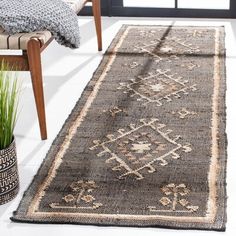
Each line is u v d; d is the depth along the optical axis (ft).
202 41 14.84
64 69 13.65
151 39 15.06
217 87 12.51
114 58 14.05
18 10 11.00
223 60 13.75
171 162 10.07
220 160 10.11
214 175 9.73
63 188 9.52
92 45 14.93
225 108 11.70
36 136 11.02
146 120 11.35
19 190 9.58
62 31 11.18
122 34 15.47
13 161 9.29
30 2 11.35
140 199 9.24
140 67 13.53
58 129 11.23
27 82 13.02
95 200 9.25
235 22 16.21
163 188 9.46
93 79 13.03
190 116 11.44
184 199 9.21
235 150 10.44
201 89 12.46
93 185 9.57
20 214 8.99
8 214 9.07
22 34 10.71
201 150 10.38
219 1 17.13
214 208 9.01
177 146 10.52
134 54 14.23
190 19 16.47
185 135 10.84
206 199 9.20
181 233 8.57
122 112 11.67
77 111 11.75
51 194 9.40
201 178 9.66
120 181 9.65
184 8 16.52
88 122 11.35
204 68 13.38
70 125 11.26
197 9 16.48
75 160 10.19
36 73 10.54
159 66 13.55
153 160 10.14
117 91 12.48
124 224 8.75
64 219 8.87
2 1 11.25
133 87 12.63
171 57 13.98
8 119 9.12
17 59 10.67
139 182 9.61
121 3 16.76
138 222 8.77
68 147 10.56
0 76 9.18
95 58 14.20
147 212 8.96
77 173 9.86
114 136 10.87
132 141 10.70
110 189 9.48
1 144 9.14
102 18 16.70
